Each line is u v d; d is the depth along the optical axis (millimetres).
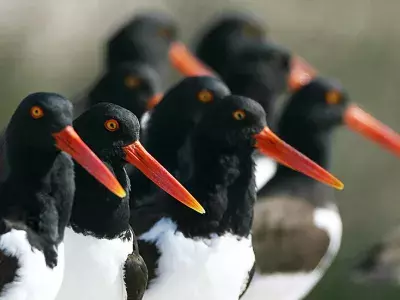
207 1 22609
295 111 13734
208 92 12273
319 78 14031
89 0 23094
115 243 10117
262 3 22672
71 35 22781
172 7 22641
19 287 9461
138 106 14633
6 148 9906
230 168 10953
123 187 10234
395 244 14391
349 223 19562
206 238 10711
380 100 21328
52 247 9742
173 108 12305
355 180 19875
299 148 13711
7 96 21797
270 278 12586
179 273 10602
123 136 10211
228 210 10859
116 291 10117
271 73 15336
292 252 12562
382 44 22094
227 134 11000
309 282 12828
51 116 9820
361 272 14547
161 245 10609
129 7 22938
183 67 17625
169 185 10289
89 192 10094
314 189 13062
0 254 9430
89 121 10211
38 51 22500
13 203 9797
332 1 22703
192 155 11094
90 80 22484
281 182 13086
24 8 22656
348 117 13969
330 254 12922
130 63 16422
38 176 9820
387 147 14164
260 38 17953
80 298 10094
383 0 22625
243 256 10898
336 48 22188
